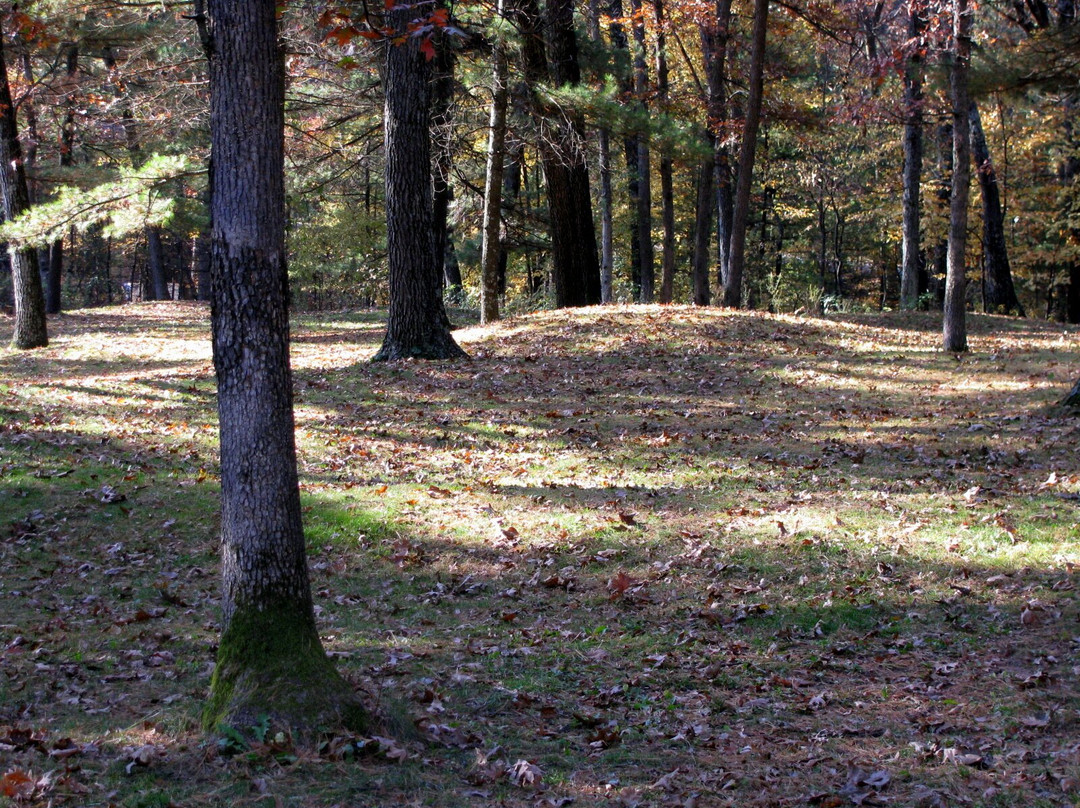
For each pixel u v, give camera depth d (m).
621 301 27.17
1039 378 14.16
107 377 15.81
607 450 11.16
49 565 7.77
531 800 4.21
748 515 8.82
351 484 9.96
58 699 5.32
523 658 6.14
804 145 33.91
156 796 3.99
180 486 9.63
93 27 21.39
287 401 4.84
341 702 4.67
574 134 19.42
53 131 29.30
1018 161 30.75
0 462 9.87
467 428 12.11
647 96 25.20
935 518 8.48
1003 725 5.02
